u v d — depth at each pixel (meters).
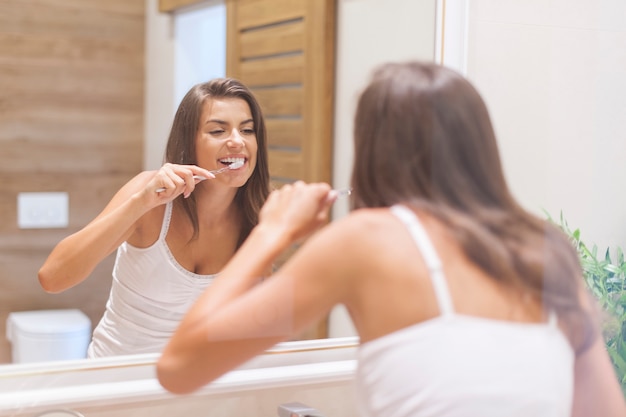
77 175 1.27
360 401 1.00
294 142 1.39
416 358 0.95
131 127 1.29
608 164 1.68
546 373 0.98
